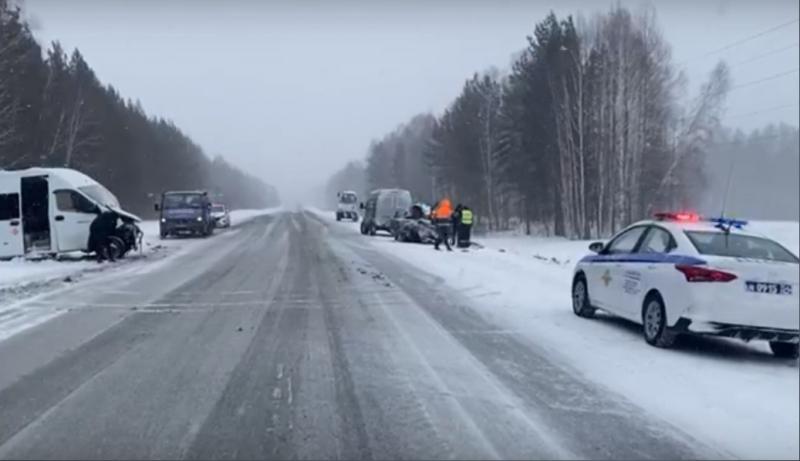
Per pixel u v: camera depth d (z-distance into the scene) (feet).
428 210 109.50
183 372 26.37
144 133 263.49
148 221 228.63
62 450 18.60
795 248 117.08
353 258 75.10
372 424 20.58
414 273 59.67
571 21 178.29
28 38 161.79
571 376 25.61
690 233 30.32
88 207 72.95
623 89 157.28
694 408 21.76
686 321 28.19
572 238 164.55
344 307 41.32
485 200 238.07
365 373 26.14
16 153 151.53
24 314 39.29
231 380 25.25
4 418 21.15
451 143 254.06
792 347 28.37
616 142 157.69
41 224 71.77
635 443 18.99
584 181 163.53
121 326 35.58
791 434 19.56
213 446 18.90
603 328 34.53
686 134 170.19
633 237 34.47
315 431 20.03
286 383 24.84
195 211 118.83
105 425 20.51
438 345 30.83
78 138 192.34
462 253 80.94
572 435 19.62
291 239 112.37
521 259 71.46
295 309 40.65
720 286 27.53
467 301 43.47
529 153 185.78
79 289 49.96
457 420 20.90
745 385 24.12
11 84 145.28
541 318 37.35
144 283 53.57
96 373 26.27
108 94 234.99
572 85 173.58
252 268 64.59
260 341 31.81
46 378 25.59
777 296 27.50
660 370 26.22
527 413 21.49
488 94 232.94
